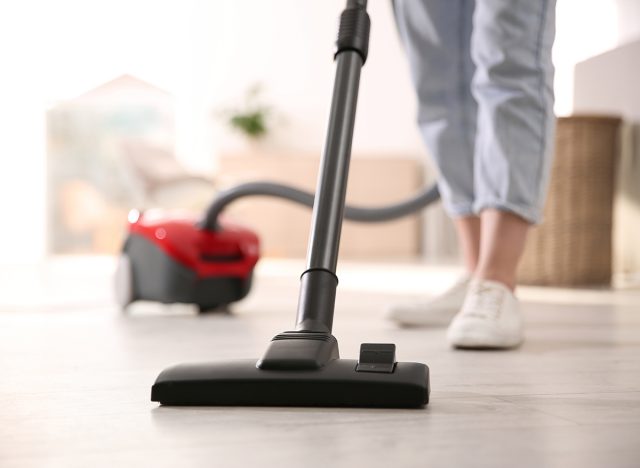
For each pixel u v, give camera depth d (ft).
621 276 9.30
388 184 17.01
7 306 6.36
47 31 17.94
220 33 18.67
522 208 3.82
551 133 3.88
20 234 17.56
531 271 8.26
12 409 2.26
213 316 5.64
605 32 9.47
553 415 2.11
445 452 1.70
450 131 4.76
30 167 17.62
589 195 8.21
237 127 18.19
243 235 5.90
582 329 4.48
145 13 18.45
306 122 18.79
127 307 5.93
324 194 2.45
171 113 19.45
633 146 9.06
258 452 1.72
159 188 13.28
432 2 4.60
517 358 3.33
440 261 14.37
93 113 19.60
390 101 18.76
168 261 5.63
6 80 17.63
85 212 19.75
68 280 10.07
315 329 2.29
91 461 1.67
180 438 1.86
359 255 16.88
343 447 1.75
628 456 1.67
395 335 4.31
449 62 4.71
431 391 2.49
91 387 2.64
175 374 2.23
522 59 3.78
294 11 18.69
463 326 3.62
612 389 2.54
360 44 2.71
